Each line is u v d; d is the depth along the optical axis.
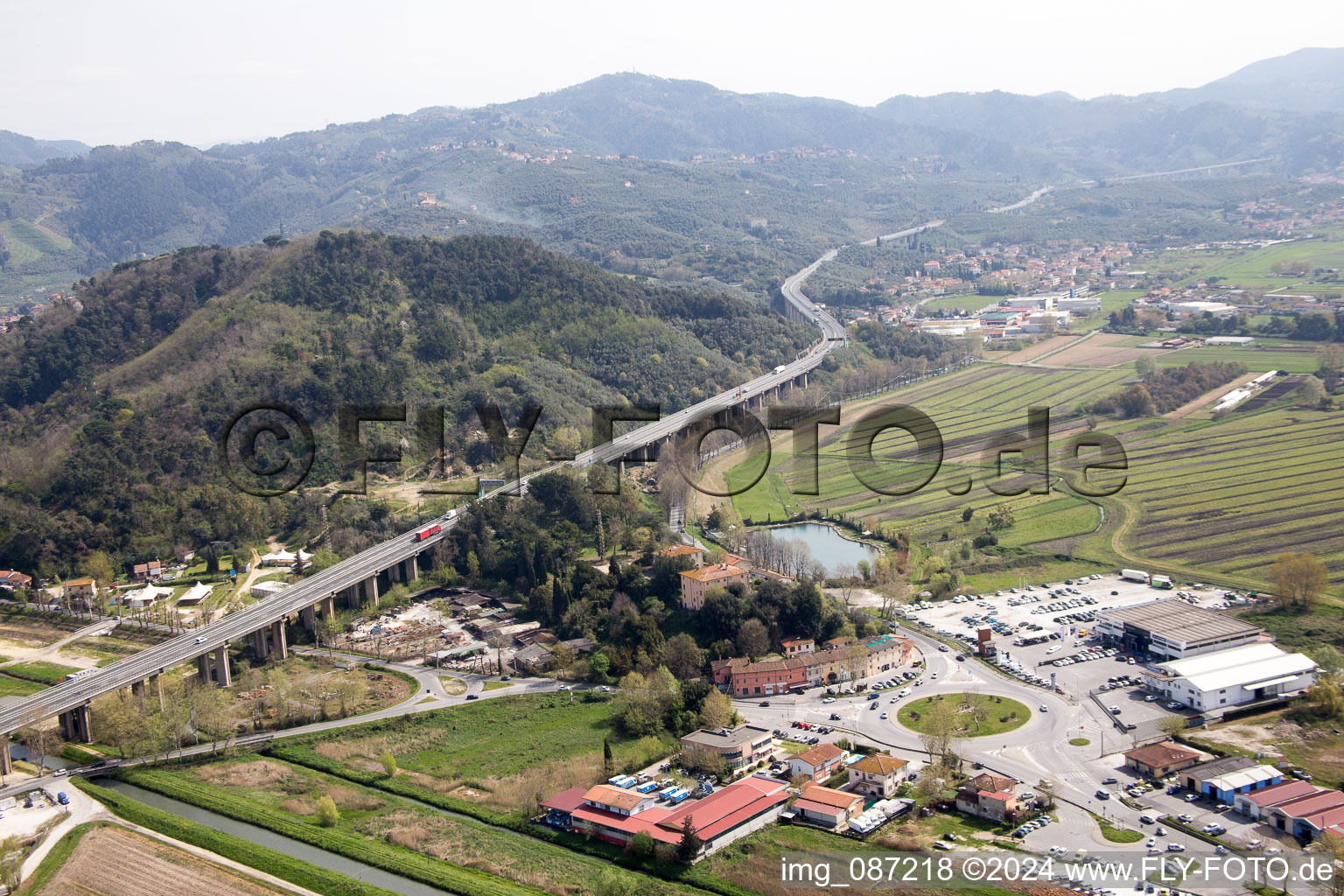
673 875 183.38
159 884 189.38
